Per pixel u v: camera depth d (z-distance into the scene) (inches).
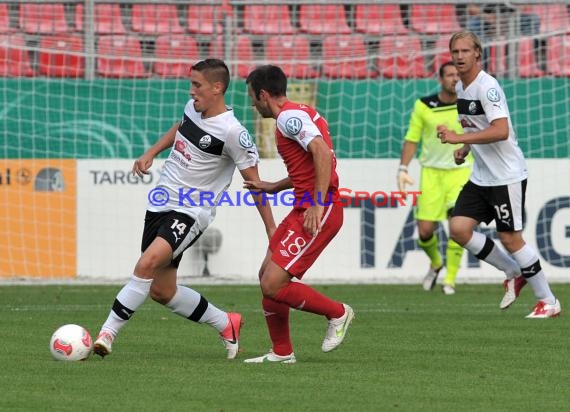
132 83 2027.6
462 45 1301.7
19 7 2174.0
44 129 1993.1
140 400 815.1
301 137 946.7
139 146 2016.5
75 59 2129.7
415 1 2127.2
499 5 2144.4
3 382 893.8
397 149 2059.5
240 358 1050.7
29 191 1966.0
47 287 1889.8
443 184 1771.7
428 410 783.1
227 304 1624.0
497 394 850.8
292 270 978.1
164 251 1003.3
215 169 1021.8
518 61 2153.1
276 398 826.2
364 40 2222.0
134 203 1975.9
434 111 1758.1
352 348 1129.4
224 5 2153.1
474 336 1227.2
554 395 847.7
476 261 2000.5
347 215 1975.9
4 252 1961.1
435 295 1760.6
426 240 1782.7
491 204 1364.4
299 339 1216.2
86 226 1969.7
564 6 2156.7
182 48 2187.5
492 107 1291.8
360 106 2065.7
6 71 2153.1
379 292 1809.8
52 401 809.5
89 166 1971.0
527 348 1123.9
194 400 816.3
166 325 1347.2
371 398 828.6
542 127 2064.5
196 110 1007.6
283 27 2228.1
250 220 1980.8
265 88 968.9
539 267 1382.9
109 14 2183.8
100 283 1958.7
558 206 1967.3
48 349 1106.1
